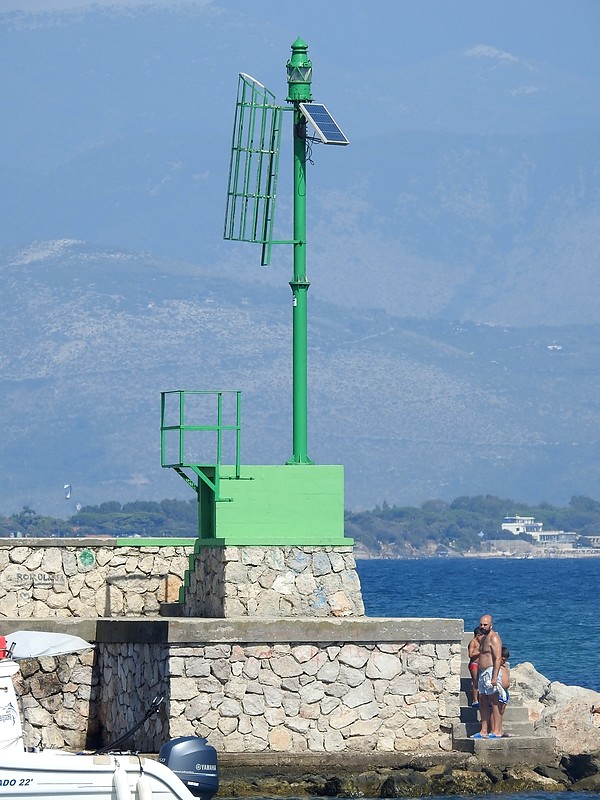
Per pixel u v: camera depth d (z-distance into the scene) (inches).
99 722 3988.7
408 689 3727.9
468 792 3590.1
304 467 3964.1
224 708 3624.5
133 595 4431.6
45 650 3203.7
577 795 3592.5
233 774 3604.8
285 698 3659.0
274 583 3897.6
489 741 3727.9
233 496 3937.0
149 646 3722.9
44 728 3961.6
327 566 3934.5
